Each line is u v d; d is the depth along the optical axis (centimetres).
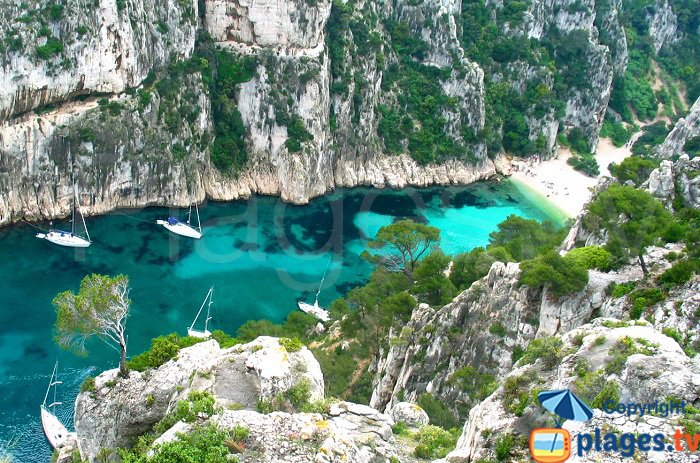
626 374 2961
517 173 15725
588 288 4950
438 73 15412
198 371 3688
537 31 17188
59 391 7788
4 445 6962
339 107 14050
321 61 13412
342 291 10525
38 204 11431
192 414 3100
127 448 3753
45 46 10925
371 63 14412
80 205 11769
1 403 7550
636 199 5659
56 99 11406
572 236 6638
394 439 3706
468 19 16438
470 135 15375
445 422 4772
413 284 7562
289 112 13338
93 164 11700
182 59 12725
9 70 10650
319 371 3856
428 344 5781
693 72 19612
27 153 11150
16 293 9650
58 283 9981
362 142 14525
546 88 16200
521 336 5147
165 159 12338
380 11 15100
